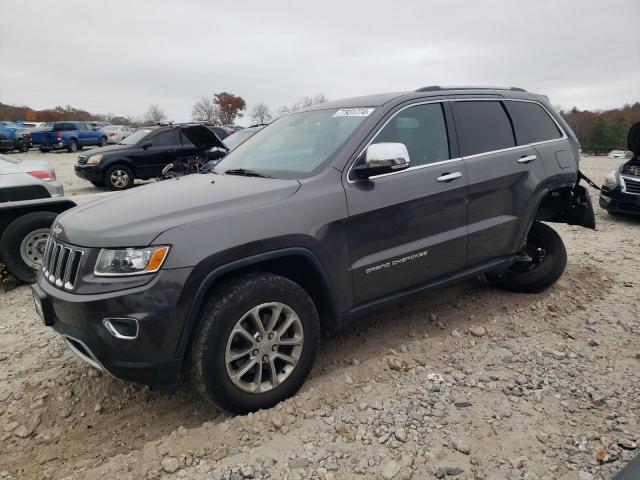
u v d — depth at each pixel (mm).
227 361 2811
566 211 5086
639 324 4160
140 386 3459
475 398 3131
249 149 4219
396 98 3791
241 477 2502
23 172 7262
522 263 4910
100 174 13758
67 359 3838
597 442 2678
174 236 2686
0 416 3189
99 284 2650
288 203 3061
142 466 2605
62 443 2951
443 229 3824
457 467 2527
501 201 4211
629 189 9047
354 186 3336
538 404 3053
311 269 3156
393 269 3541
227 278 2938
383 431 2814
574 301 4699
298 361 3104
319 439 2770
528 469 2496
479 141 4145
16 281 6004
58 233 3088
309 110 4281
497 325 4191
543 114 4805
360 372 3447
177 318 2660
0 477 2643
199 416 3148
